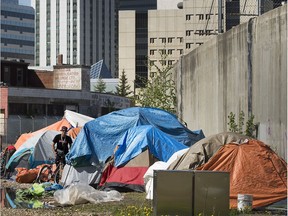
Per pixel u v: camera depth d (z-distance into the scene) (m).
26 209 17.66
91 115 96.56
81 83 102.69
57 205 18.83
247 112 24.30
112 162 22.83
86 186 19.31
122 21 199.00
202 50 32.06
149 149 22.36
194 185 13.95
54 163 28.09
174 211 13.88
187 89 36.47
